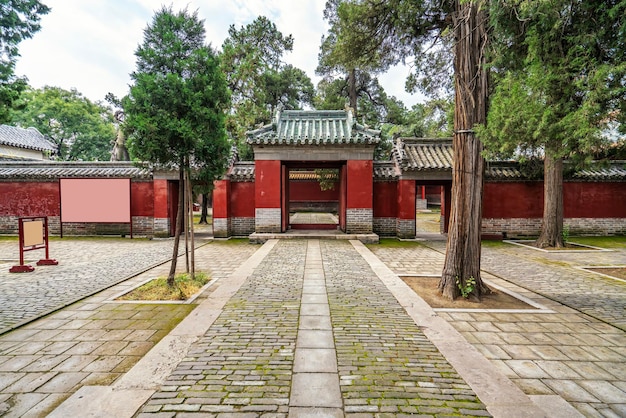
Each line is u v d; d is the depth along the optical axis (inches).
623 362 132.1
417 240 491.5
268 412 97.9
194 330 157.5
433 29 261.3
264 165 471.2
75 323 170.2
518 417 96.4
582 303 203.3
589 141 143.6
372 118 1090.1
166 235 506.9
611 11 142.9
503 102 187.0
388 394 107.1
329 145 464.4
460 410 99.2
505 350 141.8
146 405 101.0
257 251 376.5
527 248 426.0
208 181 257.8
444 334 154.3
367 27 270.7
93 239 498.3
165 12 221.8
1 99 247.1
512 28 190.2
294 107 1026.1
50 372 122.6
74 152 1169.4
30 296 213.9
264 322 168.2
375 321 170.2
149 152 216.4
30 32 275.7
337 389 109.9
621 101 144.1
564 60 159.0
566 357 135.9
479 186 212.7
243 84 804.0
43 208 536.1
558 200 431.5
